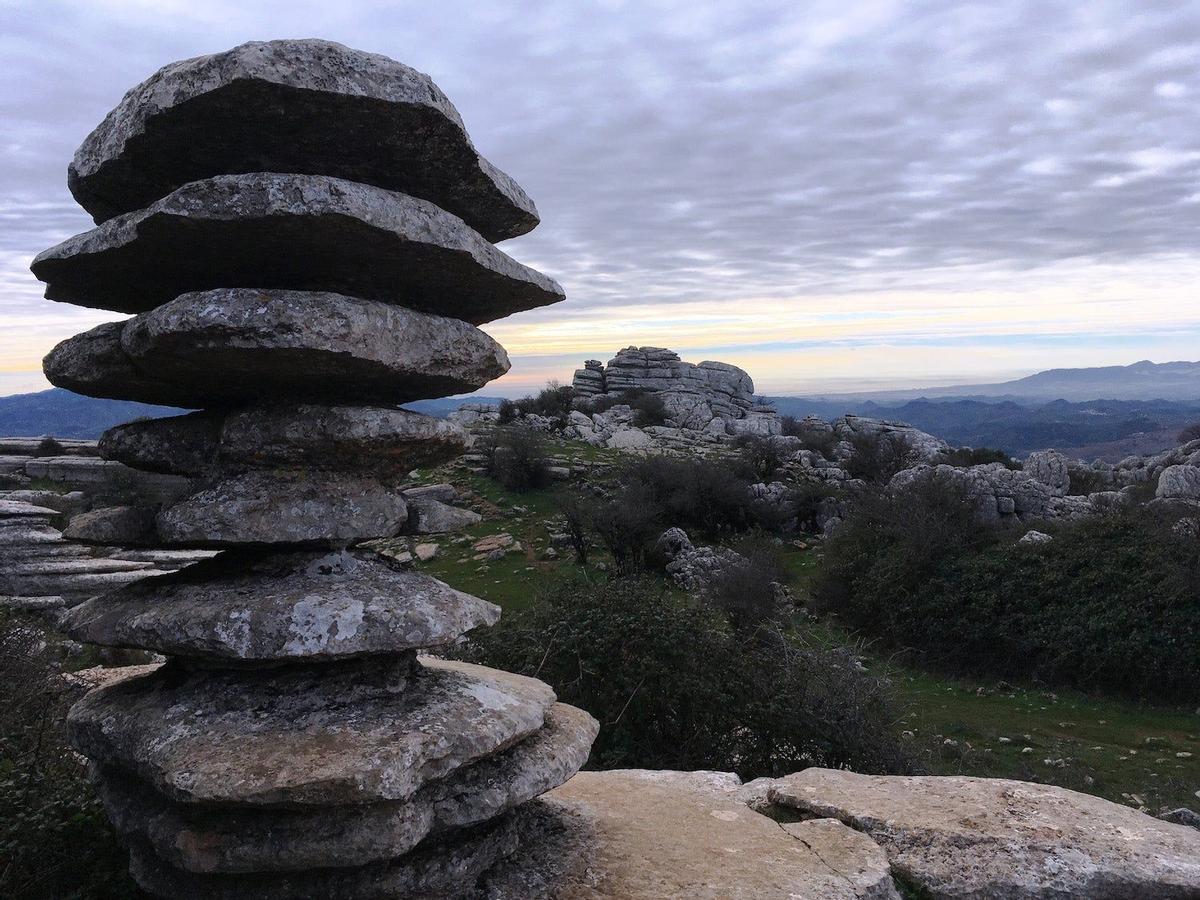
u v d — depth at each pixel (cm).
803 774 433
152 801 276
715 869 309
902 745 752
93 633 286
